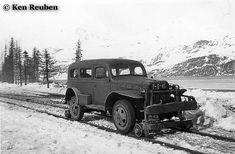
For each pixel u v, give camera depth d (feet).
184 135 27.48
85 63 34.60
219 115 33.40
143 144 23.90
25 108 46.62
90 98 33.40
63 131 27.96
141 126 26.12
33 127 29.43
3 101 59.31
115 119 28.66
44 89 101.65
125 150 21.88
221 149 22.93
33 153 20.25
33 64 260.83
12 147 21.59
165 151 21.99
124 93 27.61
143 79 29.55
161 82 27.63
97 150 21.66
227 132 29.01
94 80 32.96
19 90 104.01
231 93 70.90
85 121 34.81
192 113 32.91
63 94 78.13
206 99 48.55
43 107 48.49
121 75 31.48
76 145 22.80
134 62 33.04
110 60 31.81
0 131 26.89
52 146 22.26
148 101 27.02
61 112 42.65
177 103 27.25
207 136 27.09
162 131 29.14
